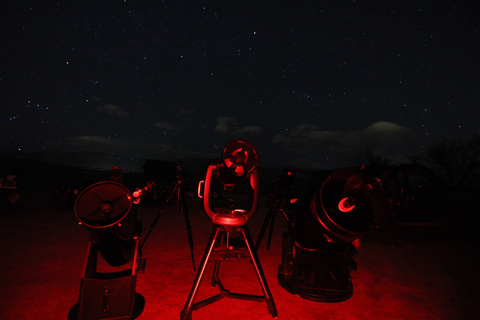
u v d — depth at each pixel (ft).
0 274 12.64
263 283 9.05
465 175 100.12
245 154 7.74
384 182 10.68
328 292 11.24
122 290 8.64
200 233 23.31
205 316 9.54
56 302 10.11
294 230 10.85
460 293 12.28
